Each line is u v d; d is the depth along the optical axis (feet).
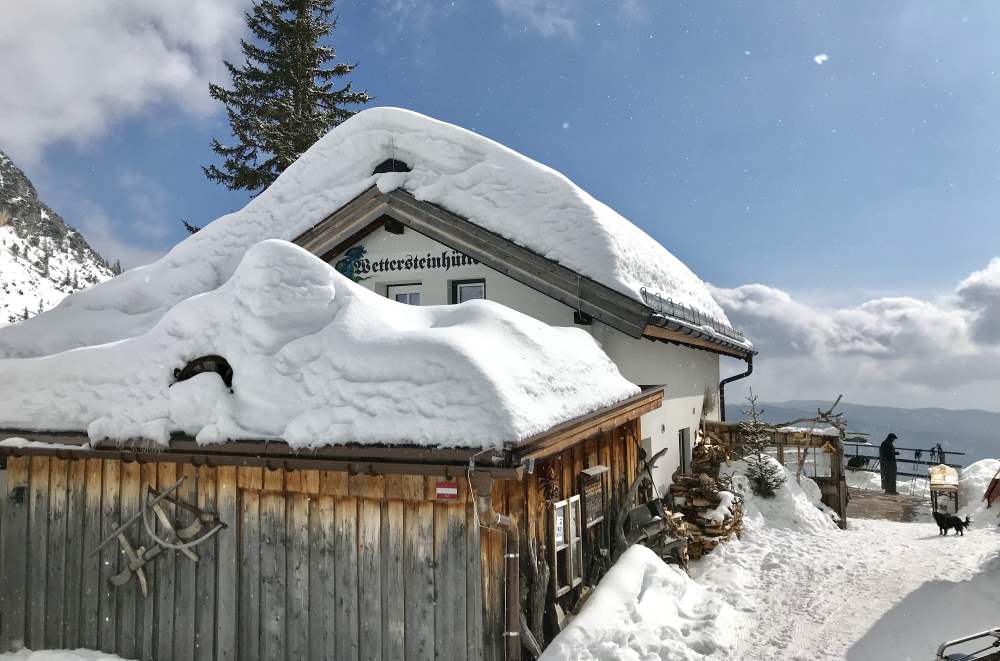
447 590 18.97
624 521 29.17
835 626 25.59
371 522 19.89
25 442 23.38
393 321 22.24
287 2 108.78
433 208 36.47
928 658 22.25
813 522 43.57
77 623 23.47
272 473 21.04
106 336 40.22
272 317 21.76
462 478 18.58
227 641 21.11
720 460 45.06
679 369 43.86
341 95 112.06
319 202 40.11
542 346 24.36
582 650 20.22
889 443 60.39
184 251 43.34
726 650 22.97
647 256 41.50
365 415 18.95
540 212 35.01
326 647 20.03
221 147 102.42
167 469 22.56
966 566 32.91
